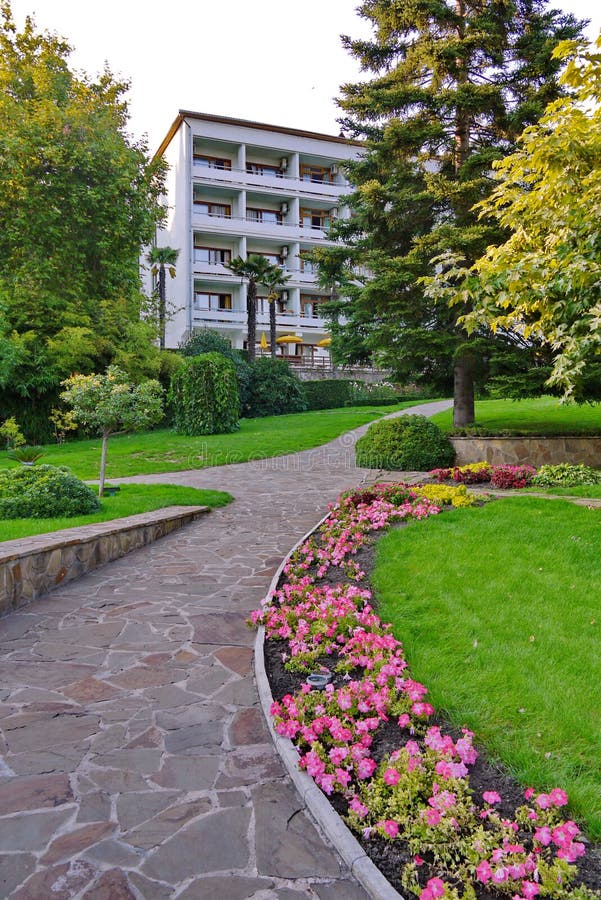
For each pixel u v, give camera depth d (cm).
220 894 167
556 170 484
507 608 369
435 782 201
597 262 481
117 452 1453
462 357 1109
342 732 231
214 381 1781
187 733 258
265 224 3253
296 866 178
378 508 685
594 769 214
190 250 3064
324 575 482
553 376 511
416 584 427
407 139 1088
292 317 3359
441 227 991
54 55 1923
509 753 225
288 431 1769
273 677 312
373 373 3094
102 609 434
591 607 364
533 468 960
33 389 1805
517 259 508
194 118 3039
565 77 485
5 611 421
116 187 1855
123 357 1916
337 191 3406
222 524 753
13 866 177
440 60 1035
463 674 291
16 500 646
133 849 185
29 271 1800
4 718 272
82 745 248
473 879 168
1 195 1730
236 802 210
